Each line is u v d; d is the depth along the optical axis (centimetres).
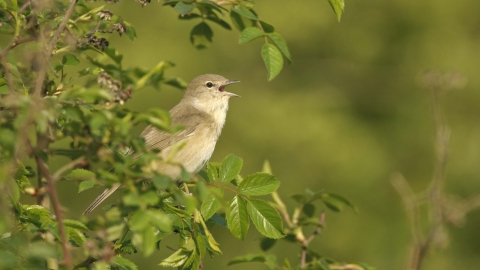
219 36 2355
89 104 532
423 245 1016
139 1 720
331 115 2294
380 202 2167
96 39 613
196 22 2278
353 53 2420
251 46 2392
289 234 867
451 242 2033
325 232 2128
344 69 2420
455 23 2378
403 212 2123
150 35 2241
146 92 2211
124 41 2219
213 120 1133
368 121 2330
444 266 1989
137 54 2209
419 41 2381
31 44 631
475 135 2241
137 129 1859
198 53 2280
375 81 2391
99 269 491
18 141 457
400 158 2250
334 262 853
